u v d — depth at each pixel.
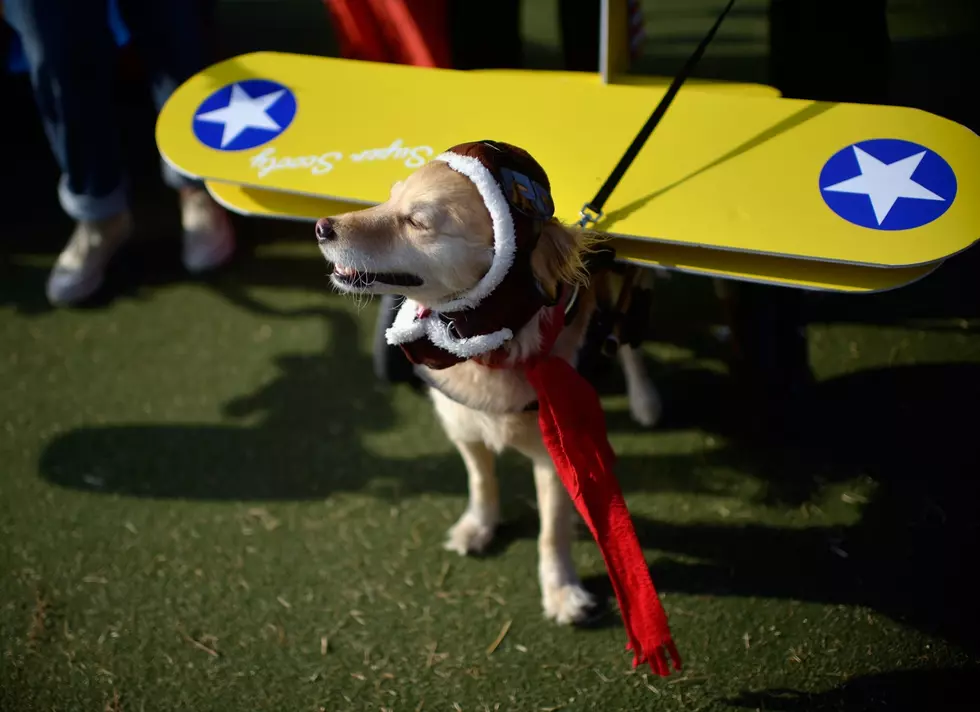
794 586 2.01
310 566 2.09
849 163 1.79
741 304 2.15
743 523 2.11
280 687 1.92
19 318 2.62
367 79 2.01
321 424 2.34
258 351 2.51
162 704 1.90
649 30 3.81
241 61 2.06
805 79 2.06
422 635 1.98
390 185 1.84
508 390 1.78
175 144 1.94
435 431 2.31
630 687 1.89
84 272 2.64
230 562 2.10
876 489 2.14
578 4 2.38
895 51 3.51
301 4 4.34
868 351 2.40
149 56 2.55
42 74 2.41
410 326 1.72
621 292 1.93
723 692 1.87
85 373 2.47
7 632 2.00
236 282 2.70
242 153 1.92
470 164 1.65
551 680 1.91
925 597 1.98
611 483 1.75
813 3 2.00
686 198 1.78
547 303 1.69
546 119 1.91
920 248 1.68
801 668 1.89
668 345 2.46
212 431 2.33
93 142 2.51
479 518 2.10
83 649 1.97
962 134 1.81
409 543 2.12
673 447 2.25
